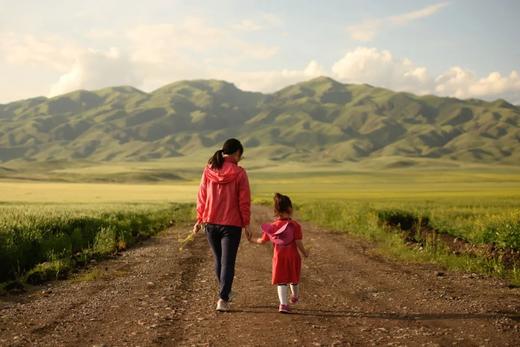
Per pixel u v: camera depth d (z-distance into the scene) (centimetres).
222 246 801
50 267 1182
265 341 621
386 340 623
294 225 801
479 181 19000
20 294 927
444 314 760
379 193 9456
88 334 653
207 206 805
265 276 1141
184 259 1445
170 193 9262
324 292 948
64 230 1727
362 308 809
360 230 2294
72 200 6397
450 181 19325
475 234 1784
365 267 1293
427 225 2467
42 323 710
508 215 2025
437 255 1446
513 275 1108
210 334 654
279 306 812
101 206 3897
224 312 781
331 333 657
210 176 802
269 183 18600
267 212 4578
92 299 879
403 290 966
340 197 7794
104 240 1711
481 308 797
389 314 765
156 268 1266
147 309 800
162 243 1930
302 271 1223
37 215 1942
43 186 11806
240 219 800
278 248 795
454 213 3116
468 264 1277
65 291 956
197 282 1059
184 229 2644
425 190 10925
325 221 3070
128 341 622
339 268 1274
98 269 1244
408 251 1542
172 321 724
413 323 707
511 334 646
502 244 1505
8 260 1127
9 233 1321
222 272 791
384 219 2520
